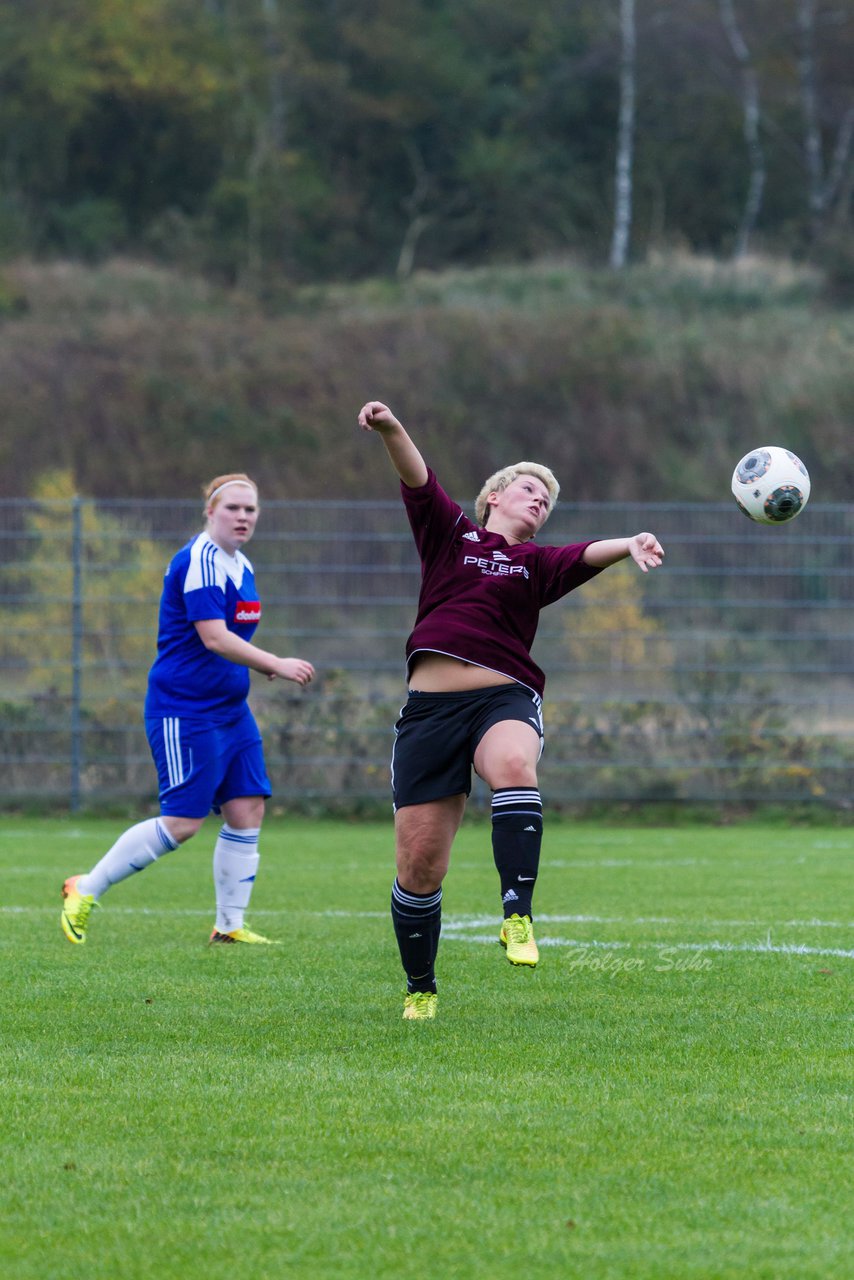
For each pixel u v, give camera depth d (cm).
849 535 6244
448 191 18012
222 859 2478
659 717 5659
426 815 1752
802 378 13500
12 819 5500
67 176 16825
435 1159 1243
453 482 12588
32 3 16888
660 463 12825
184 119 16912
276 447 12769
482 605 1800
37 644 5681
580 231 17612
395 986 2036
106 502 5834
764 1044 1666
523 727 1733
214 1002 1916
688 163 18012
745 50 18112
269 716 5638
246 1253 1042
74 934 2370
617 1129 1327
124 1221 1103
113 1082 1495
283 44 18012
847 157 17750
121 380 13100
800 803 5609
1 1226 1095
